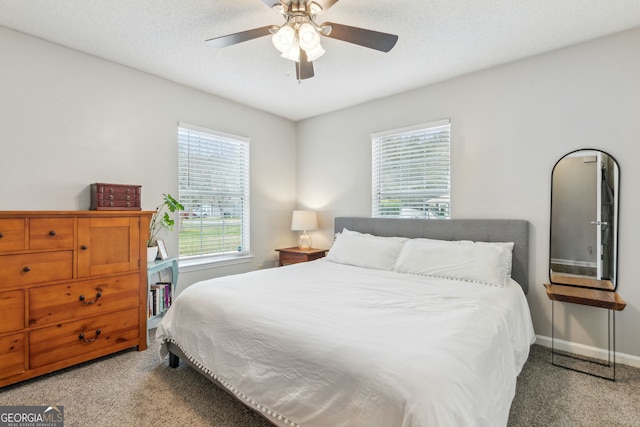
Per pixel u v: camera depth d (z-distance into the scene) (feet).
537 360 7.88
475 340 4.63
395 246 10.11
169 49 8.39
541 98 8.63
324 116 13.88
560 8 6.60
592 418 5.67
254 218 13.26
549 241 8.55
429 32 7.52
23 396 6.25
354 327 4.87
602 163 7.82
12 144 7.48
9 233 6.35
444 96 10.34
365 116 12.46
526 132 8.87
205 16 6.93
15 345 6.42
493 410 4.15
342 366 4.05
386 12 6.77
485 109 9.53
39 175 7.87
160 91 10.18
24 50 7.64
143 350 8.41
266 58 8.87
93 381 6.82
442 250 8.91
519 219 8.93
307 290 7.13
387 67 9.36
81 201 8.54
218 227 12.08
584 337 8.14
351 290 7.19
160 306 9.57
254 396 5.04
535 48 8.29
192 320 6.56
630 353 7.57
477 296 6.66
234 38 6.14
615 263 7.67
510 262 8.54
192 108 11.03
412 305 6.06
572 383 6.82
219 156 12.09
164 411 5.82
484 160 9.57
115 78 9.18
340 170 13.33
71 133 8.38
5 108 7.39
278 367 4.77
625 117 7.54
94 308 7.56
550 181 8.54
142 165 9.78
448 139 10.37
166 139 10.37
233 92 11.43
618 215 7.64
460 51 8.43
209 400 6.15
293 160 14.96
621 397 6.30
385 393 3.57
